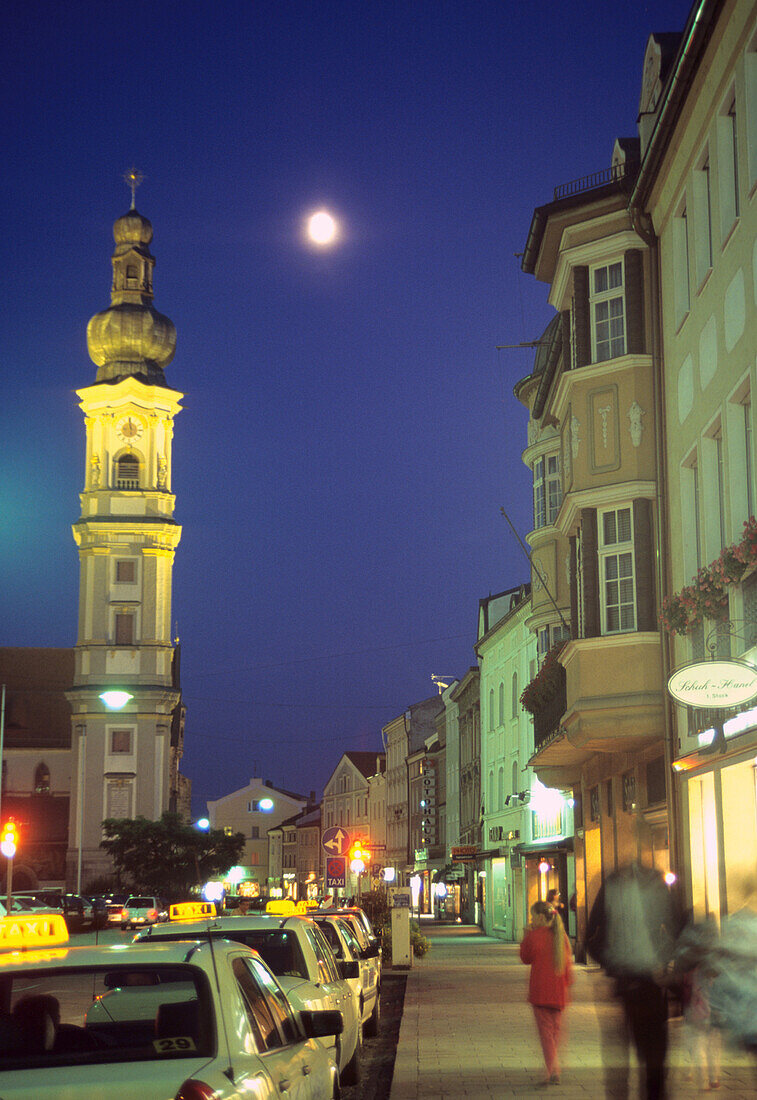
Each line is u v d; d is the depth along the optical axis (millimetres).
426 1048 15875
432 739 89062
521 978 29031
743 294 16969
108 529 99938
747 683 14875
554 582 38344
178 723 114000
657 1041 9773
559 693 25734
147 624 99438
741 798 17422
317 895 123875
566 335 25094
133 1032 5684
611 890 10117
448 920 78625
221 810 165625
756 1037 11594
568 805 39531
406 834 105000
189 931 11422
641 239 22844
